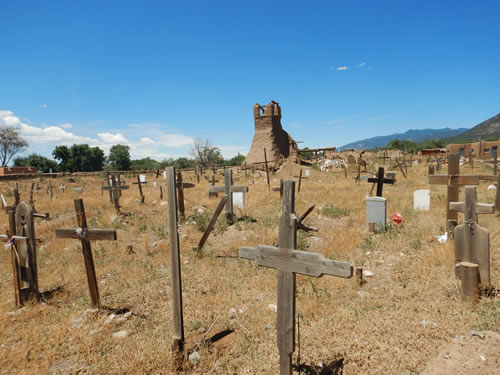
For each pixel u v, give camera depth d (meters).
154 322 5.02
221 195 17.98
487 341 3.25
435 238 7.92
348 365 3.42
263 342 4.15
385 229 9.09
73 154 84.19
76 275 7.38
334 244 8.30
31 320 5.38
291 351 3.03
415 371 3.17
